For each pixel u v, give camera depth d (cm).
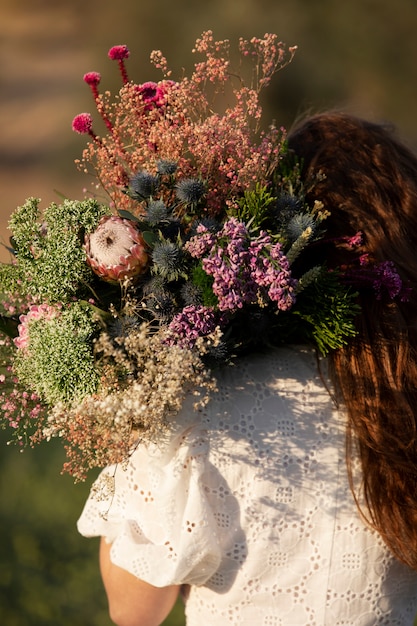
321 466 165
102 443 157
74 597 441
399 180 175
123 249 158
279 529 164
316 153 178
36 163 1420
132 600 175
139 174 169
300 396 167
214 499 163
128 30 1338
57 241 161
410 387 165
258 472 163
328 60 1263
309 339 170
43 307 163
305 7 1288
